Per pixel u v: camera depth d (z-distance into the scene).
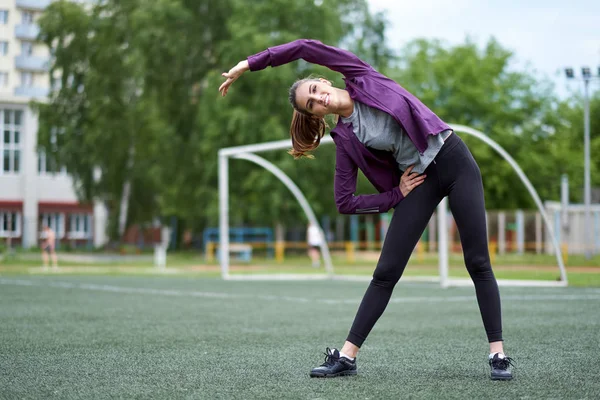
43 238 39.09
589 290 12.91
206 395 3.56
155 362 4.68
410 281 17.47
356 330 4.14
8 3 52.97
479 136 12.76
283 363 4.63
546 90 41.84
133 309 9.14
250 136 31.41
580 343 5.59
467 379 4.01
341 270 25.06
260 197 31.17
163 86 35.56
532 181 40.50
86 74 37.22
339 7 35.50
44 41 38.44
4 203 48.81
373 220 39.09
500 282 13.66
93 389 3.74
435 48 43.25
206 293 12.67
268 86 31.23
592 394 3.54
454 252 32.78
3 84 53.06
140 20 34.59
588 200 26.33
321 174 31.83
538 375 4.12
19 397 3.54
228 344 5.65
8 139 49.28
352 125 3.99
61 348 5.39
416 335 6.26
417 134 3.86
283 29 31.89
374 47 36.72
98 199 38.50
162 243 50.62
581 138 48.66
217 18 35.72
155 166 35.56
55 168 38.66
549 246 31.80
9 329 6.74
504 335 6.14
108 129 36.22
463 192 3.99
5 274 21.67
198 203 33.84
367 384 3.85
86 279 18.12
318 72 30.81
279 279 18.92
